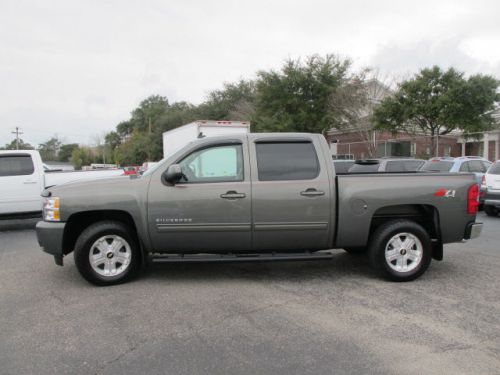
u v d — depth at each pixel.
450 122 25.34
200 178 5.32
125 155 76.50
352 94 29.11
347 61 29.98
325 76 29.66
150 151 63.16
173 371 3.22
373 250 5.42
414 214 5.62
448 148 34.66
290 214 5.26
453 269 6.02
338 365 3.29
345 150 33.66
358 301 4.70
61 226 5.24
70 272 6.05
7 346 3.66
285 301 4.71
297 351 3.52
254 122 31.58
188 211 5.21
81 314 4.38
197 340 3.74
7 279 5.73
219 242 5.30
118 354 3.49
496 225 10.17
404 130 28.16
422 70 26.14
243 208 5.23
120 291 5.11
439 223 5.43
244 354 3.47
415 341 3.69
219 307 4.54
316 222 5.29
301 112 29.72
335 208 5.31
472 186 5.49
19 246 8.19
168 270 6.03
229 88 52.81
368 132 29.50
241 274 5.81
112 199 5.21
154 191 5.24
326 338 3.76
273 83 30.67
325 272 5.90
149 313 4.39
